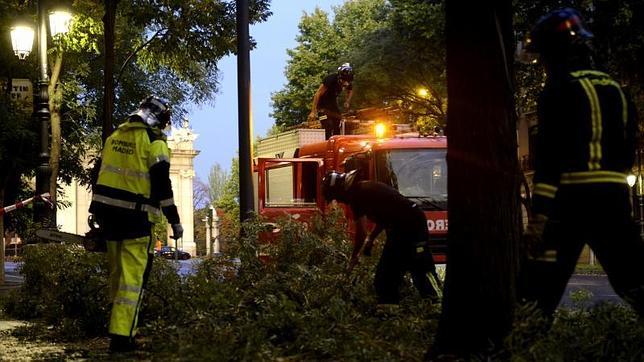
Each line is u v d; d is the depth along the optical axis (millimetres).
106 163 7688
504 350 5273
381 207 9031
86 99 27562
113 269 7758
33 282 11195
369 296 8641
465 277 5656
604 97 5129
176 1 17656
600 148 5078
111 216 7582
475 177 5645
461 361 5488
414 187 15312
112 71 13305
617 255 5191
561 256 5211
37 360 6973
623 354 5168
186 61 19547
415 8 33406
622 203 5133
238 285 8734
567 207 5125
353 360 5883
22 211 22906
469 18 5680
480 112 5641
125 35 25781
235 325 6789
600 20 24328
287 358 6340
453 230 5734
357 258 9242
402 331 6797
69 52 21594
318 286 8438
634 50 24938
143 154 7641
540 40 5352
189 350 5605
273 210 15891
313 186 16297
